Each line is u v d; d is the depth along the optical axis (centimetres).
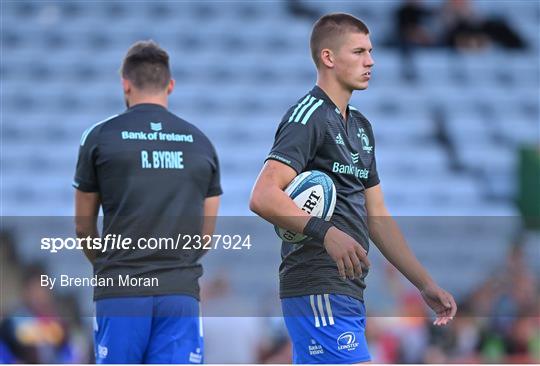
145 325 1377
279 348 2423
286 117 1346
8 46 5669
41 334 2506
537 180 4300
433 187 4834
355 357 1333
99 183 1422
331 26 1383
